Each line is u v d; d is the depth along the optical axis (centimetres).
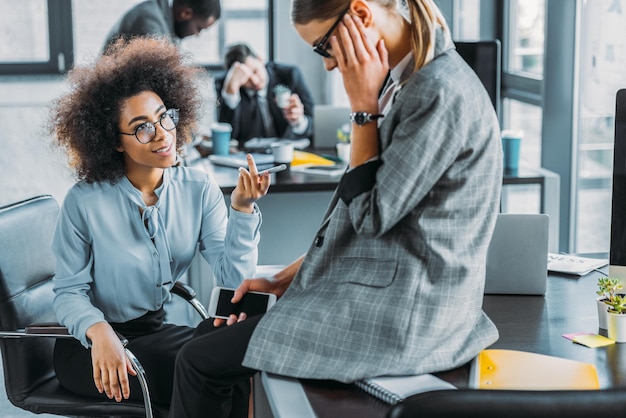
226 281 263
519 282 232
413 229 174
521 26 527
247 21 730
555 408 134
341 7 170
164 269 264
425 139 167
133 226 260
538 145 498
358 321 172
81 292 255
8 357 262
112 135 253
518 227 231
